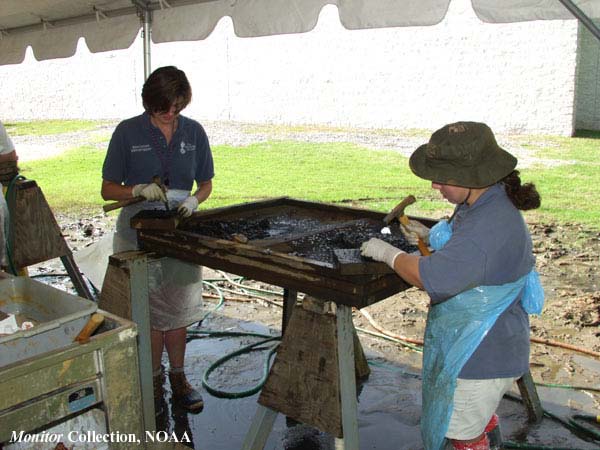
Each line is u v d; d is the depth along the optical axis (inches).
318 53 612.1
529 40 519.8
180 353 136.2
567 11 122.2
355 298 87.4
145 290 117.9
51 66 780.0
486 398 85.0
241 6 173.8
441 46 553.9
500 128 548.1
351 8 154.5
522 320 86.9
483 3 134.2
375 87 593.6
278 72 637.3
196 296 136.6
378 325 175.2
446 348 85.7
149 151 130.6
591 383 139.8
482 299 82.6
